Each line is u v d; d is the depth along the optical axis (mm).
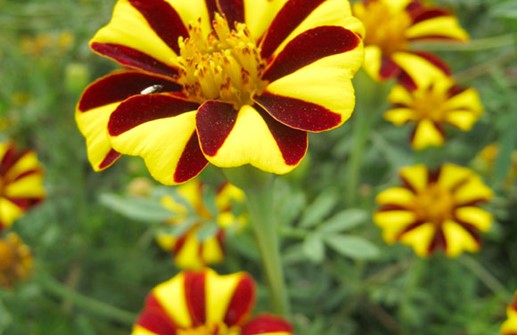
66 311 292
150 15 172
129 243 315
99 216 315
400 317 279
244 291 205
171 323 203
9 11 376
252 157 147
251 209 187
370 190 294
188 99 163
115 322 306
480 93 283
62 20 376
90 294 306
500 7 233
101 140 165
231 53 163
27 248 272
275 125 153
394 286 279
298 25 162
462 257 280
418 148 278
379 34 238
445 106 274
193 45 166
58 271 313
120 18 172
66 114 355
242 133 150
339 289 288
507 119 260
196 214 224
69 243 312
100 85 169
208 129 151
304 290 269
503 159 257
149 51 171
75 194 334
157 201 233
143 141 153
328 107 149
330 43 154
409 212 252
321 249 224
